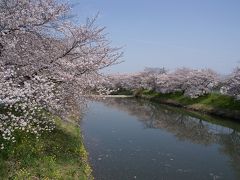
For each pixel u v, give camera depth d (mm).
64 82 13359
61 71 12969
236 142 28156
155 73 90438
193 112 49406
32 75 11828
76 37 12867
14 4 10812
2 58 11078
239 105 45219
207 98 55844
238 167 19953
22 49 11711
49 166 11273
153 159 20094
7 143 10961
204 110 49281
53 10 11359
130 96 80875
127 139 25547
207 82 60438
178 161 20281
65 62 12852
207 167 19500
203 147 25203
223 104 48406
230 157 22484
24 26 10938
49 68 12352
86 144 22109
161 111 48812
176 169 18469
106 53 14492
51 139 14461
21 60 11539
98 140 23953
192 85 61812
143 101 66812
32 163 10766
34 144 12336
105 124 32094
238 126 37094
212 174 18156
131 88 91000
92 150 20625
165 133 29984
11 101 8836
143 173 17000
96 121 33688
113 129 29531
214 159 21625
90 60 13703
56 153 13141
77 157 14227
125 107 51562
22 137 12133
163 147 23922
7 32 10609
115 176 15898
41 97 10664
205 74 61781
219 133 32312
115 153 20516
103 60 14523
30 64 11773
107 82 16047
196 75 62281
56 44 13234
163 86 73938
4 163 9984
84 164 13852
